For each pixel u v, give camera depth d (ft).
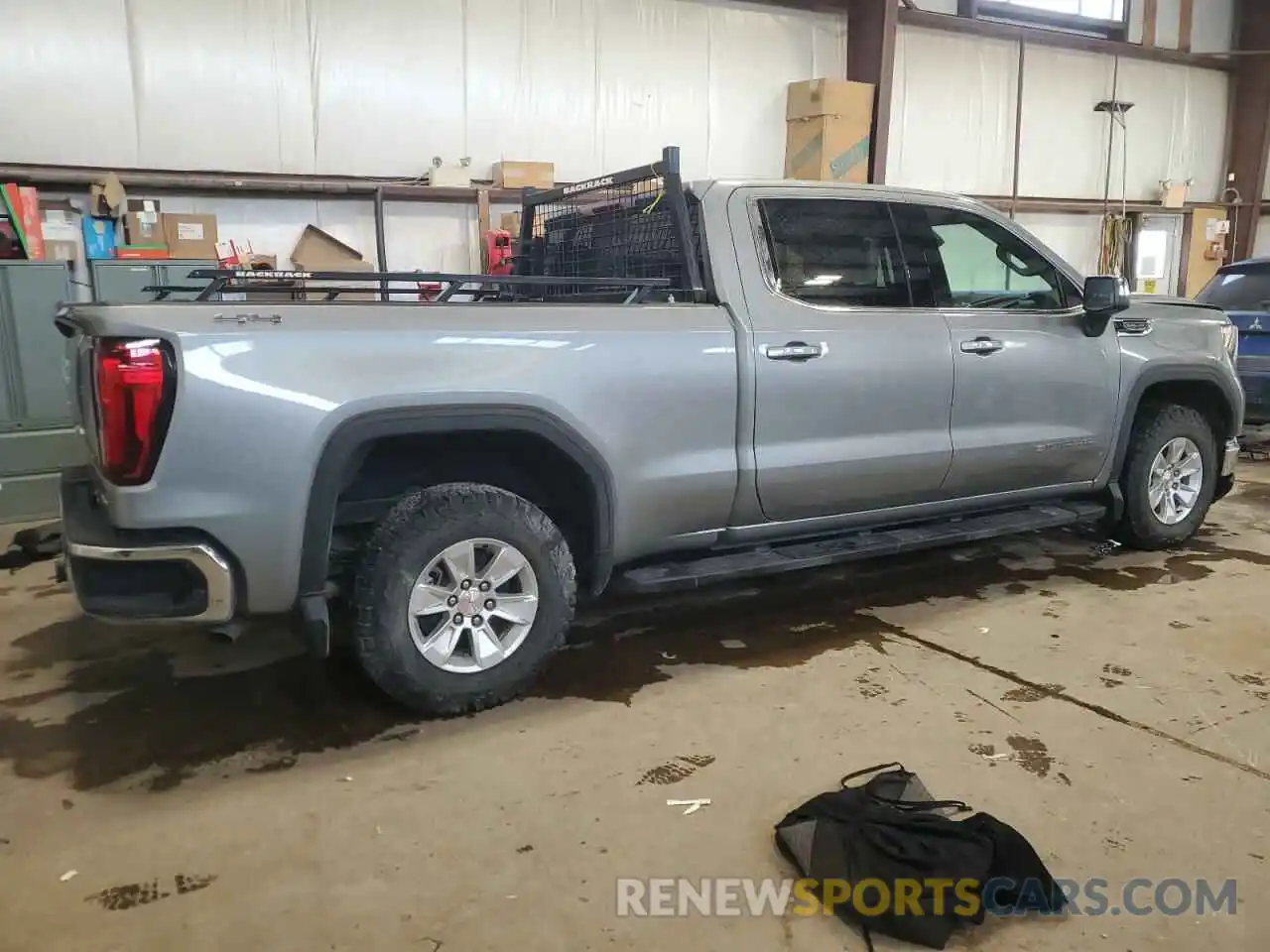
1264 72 38.04
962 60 31.55
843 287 11.49
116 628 12.35
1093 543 15.94
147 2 19.85
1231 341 15.34
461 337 8.95
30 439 17.62
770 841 7.36
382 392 8.52
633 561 11.09
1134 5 35.47
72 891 6.81
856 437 11.48
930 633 11.83
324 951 6.16
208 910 6.58
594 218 12.86
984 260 12.94
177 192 20.93
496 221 24.21
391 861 7.13
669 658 11.06
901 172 31.04
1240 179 39.50
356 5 21.76
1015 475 13.10
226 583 8.14
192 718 9.62
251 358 8.03
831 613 12.62
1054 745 8.87
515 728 9.29
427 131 22.95
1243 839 7.38
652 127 25.88
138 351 7.69
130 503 7.80
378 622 8.87
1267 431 26.73
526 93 23.98
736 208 10.89
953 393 12.15
